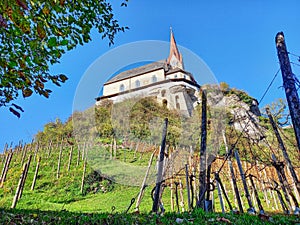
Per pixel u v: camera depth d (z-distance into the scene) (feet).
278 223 11.92
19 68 6.68
